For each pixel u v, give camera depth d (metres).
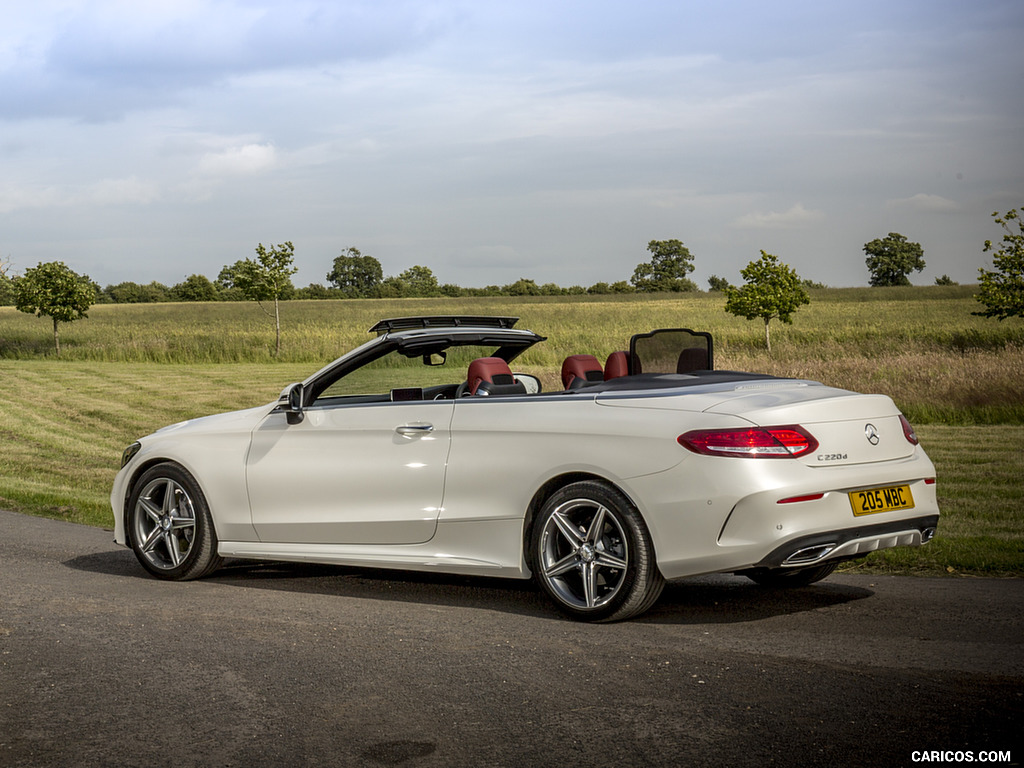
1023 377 17.05
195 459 5.92
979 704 3.34
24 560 6.70
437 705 3.48
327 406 5.64
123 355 36.38
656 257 187.25
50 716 3.43
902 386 17.66
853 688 3.54
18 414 18.92
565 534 4.73
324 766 2.95
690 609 4.93
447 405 5.20
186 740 3.18
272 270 36.47
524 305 93.38
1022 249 24.22
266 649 4.25
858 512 4.43
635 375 5.54
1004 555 6.13
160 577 6.02
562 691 3.60
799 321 59.66
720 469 4.30
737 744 3.04
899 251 158.62
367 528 5.37
